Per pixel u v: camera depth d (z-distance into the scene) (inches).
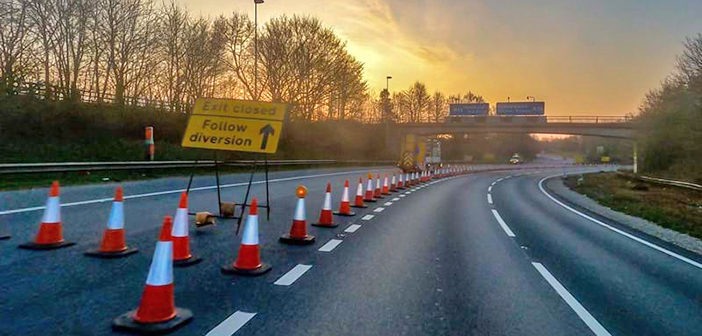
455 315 178.2
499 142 5516.7
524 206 684.7
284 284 206.7
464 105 3019.2
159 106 1466.5
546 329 168.2
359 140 2561.5
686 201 960.9
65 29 1421.0
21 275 198.1
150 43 1603.1
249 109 339.9
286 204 506.6
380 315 173.6
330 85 2266.2
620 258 316.5
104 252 236.7
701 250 374.9
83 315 156.8
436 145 2153.1
